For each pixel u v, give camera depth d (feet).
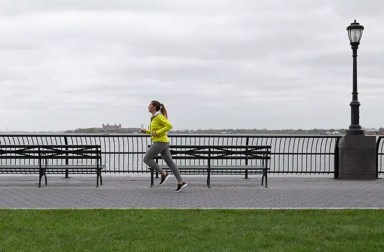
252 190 49.85
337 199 43.50
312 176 63.93
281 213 34.73
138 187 51.75
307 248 25.63
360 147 60.29
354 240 27.43
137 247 25.58
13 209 35.65
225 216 33.50
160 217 32.96
